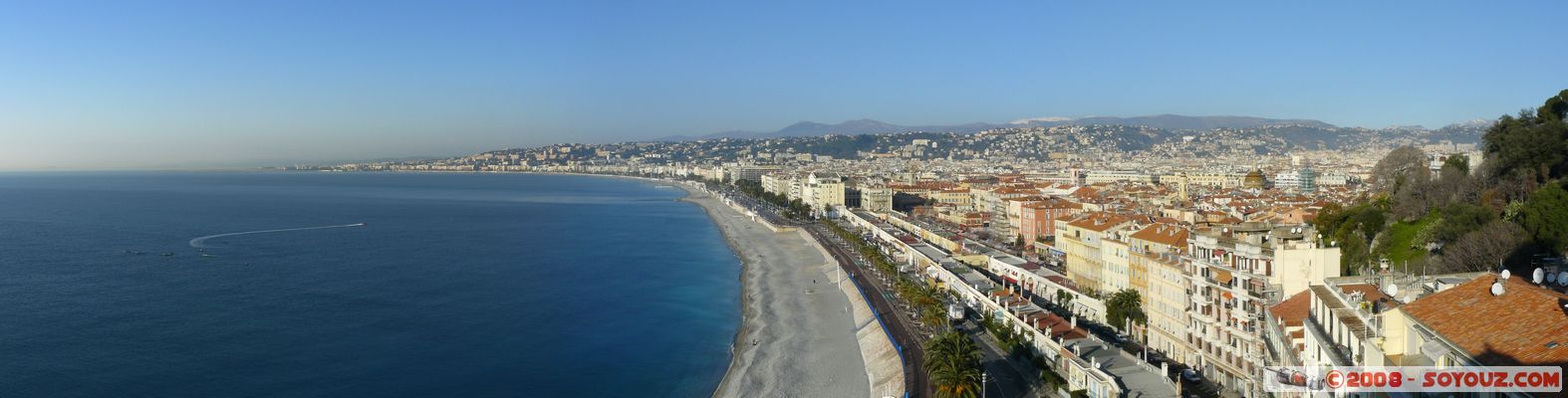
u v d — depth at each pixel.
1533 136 180.62
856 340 198.00
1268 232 149.62
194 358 183.12
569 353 194.25
